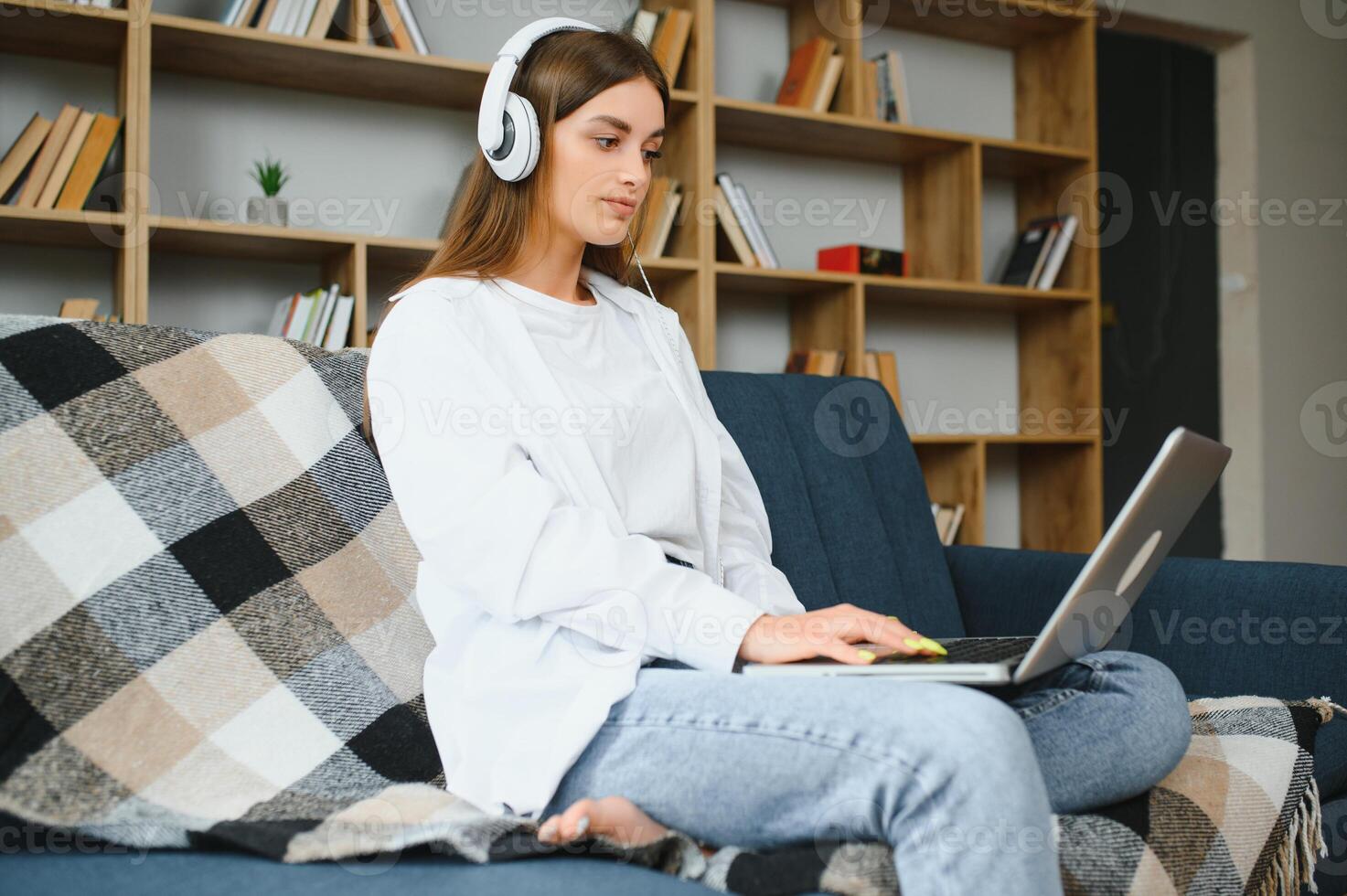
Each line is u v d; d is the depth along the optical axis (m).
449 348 1.07
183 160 2.83
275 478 1.17
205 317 2.86
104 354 1.12
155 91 2.79
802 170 3.70
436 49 3.09
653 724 0.92
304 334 2.67
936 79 3.95
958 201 3.63
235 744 1.01
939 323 3.96
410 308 1.11
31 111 2.65
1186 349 4.49
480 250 1.21
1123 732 0.98
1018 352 4.09
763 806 0.85
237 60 2.73
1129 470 4.43
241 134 2.89
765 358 3.65
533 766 0.95
